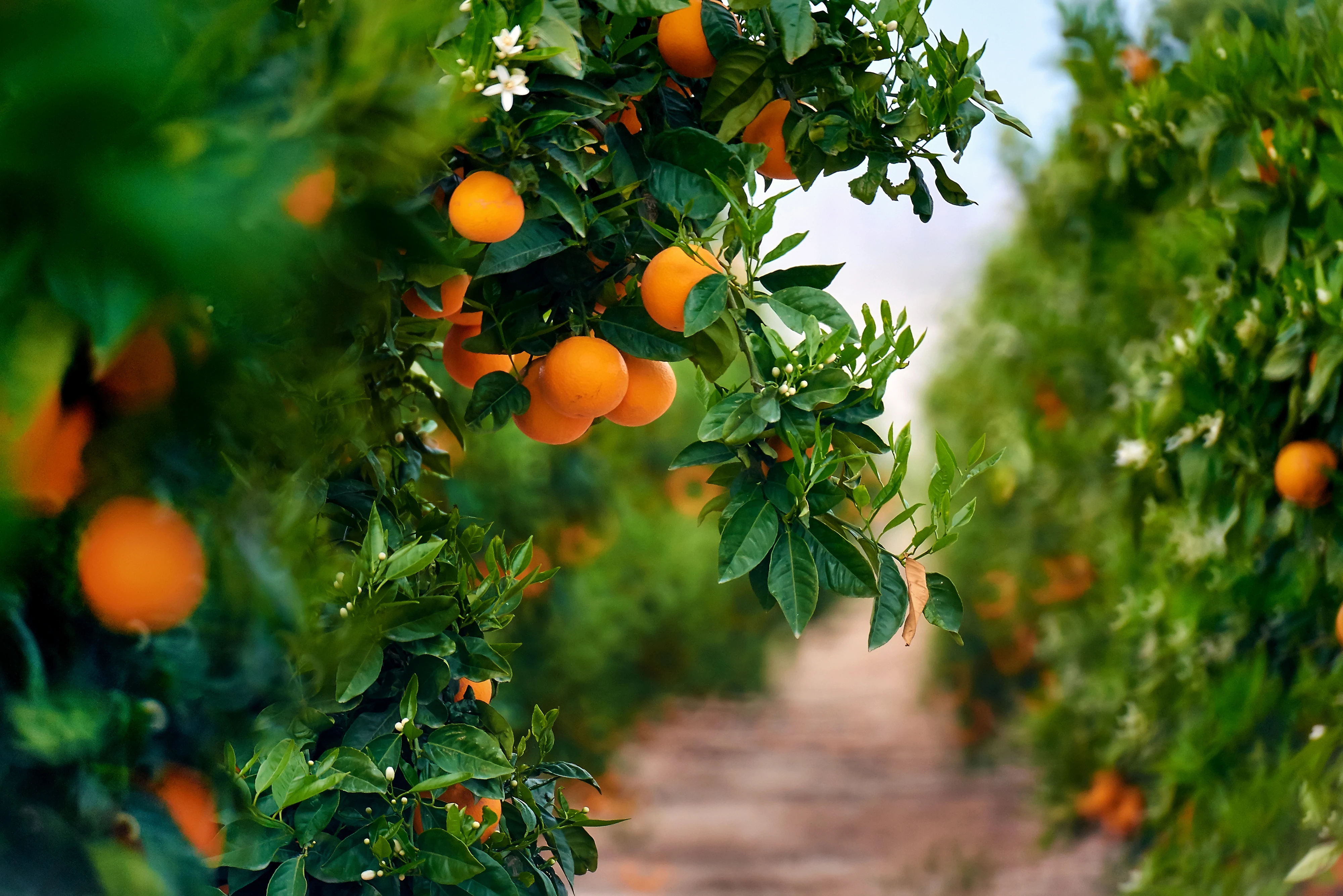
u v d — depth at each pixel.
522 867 2.53
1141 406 3.32
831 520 2.44
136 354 1.99
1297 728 3.22
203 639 2.06
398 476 2.68
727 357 2.42
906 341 2.42
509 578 2.55
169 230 1.89
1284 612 3.21
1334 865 3.14
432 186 2.33
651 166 2.43
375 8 2.03
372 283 2.18
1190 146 3.37
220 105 1.97
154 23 1.90
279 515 2.12
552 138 2.32
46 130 1.84
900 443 2.41
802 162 2.50
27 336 1.91
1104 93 4.26
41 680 1.98
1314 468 2.98
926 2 2.46
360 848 2.34
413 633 2.38
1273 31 3.35
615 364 2.43
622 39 2.41
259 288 1.95
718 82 2.45
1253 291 3.17
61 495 1.98
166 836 2.03
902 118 2.46
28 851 1.98
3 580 1.94
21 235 1.90
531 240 2.39
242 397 2.05
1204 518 3.24
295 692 2.25
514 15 2.27
